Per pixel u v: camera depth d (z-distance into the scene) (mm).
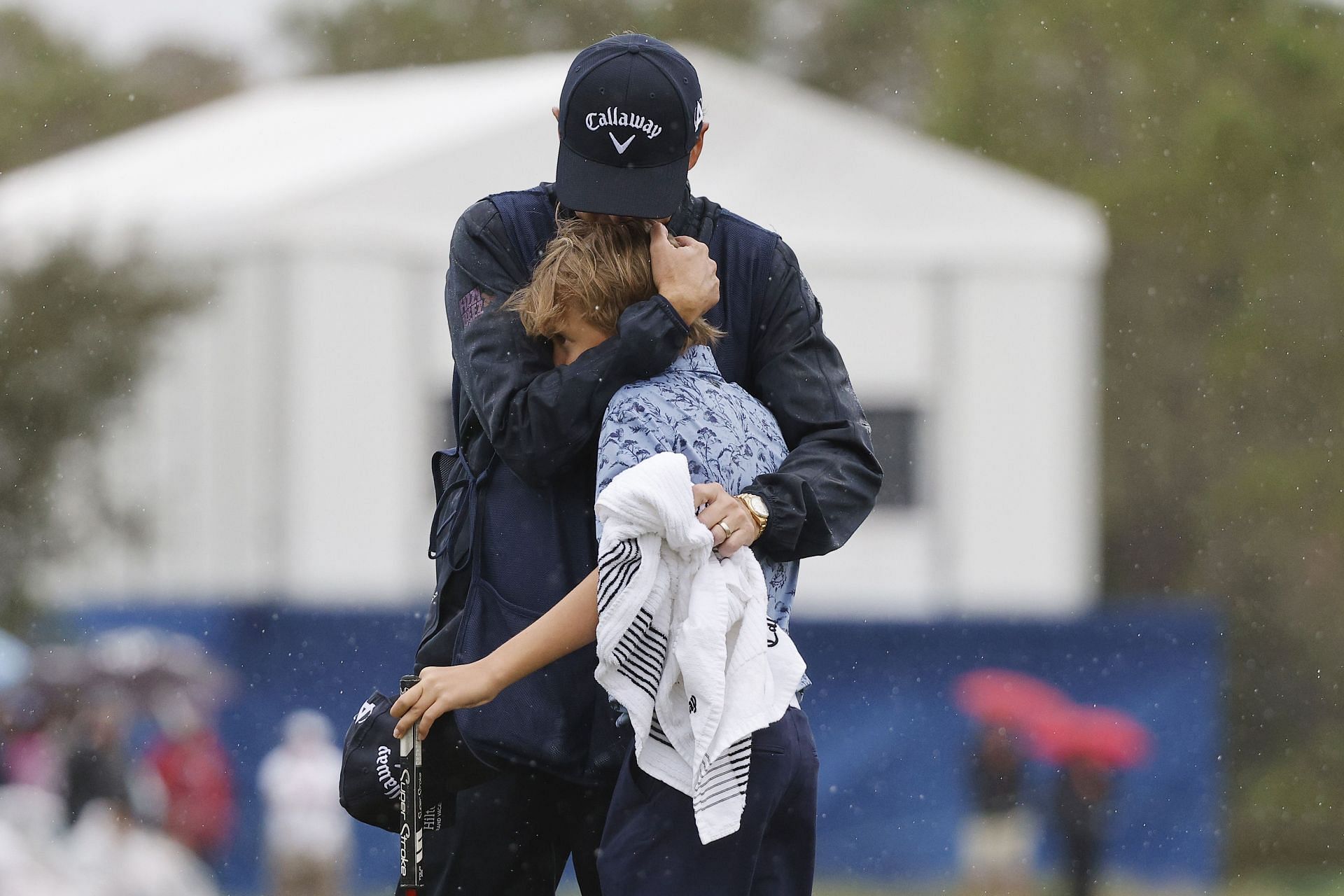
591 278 13469
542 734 13625
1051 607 73000
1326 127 118188
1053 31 125375
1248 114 117750
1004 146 124250
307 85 90000
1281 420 117375
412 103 79188
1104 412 117938
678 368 13695
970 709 58750
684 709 12875
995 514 73500
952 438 73312
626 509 12602
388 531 67750
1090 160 123188
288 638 57656
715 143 72688
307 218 67000
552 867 15352
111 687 52312
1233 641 109250
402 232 68062
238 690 57219
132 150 82062
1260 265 118125
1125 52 123562
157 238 68875
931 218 73500
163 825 53000
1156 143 121062
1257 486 114688
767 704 12844
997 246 72938
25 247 69438
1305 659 108625
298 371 67000
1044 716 57031
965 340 73062
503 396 13508
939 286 73250
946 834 58219
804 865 13672
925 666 59406
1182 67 121938
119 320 67750
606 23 151375
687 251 13672
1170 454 117625
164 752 53594
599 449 13289
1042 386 73375
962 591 73000
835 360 14492
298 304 67062
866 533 73438
